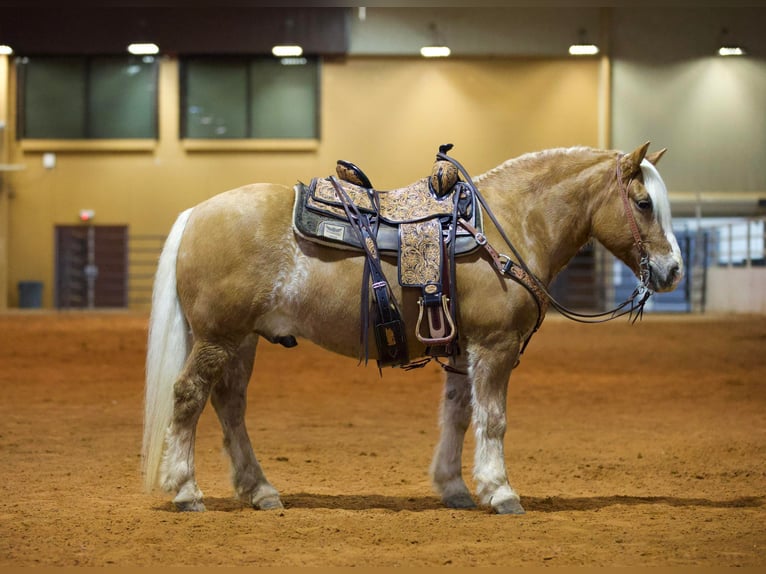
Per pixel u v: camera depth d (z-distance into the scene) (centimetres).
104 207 3997
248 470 689
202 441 1017
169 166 3984
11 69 3962
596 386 1527
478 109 4009
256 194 673
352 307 658
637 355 2048
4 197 3972
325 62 3991
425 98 3997
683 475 834
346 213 664
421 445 1001
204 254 656
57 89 3962
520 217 696
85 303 4031
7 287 4003
